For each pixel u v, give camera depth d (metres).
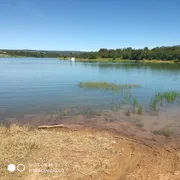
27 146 6.23
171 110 12.80
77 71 42.34
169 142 7.89
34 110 12.25
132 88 21.44
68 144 6.77
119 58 112.56
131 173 5.41
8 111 11.94
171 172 5.50
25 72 38.47
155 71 44.72
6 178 4.80
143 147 7.24
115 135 8.30
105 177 5.19
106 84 22.75
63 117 10.95
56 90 19.28
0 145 6.14
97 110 12.48
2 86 21.39
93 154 6.22
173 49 105.31
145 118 11.06
